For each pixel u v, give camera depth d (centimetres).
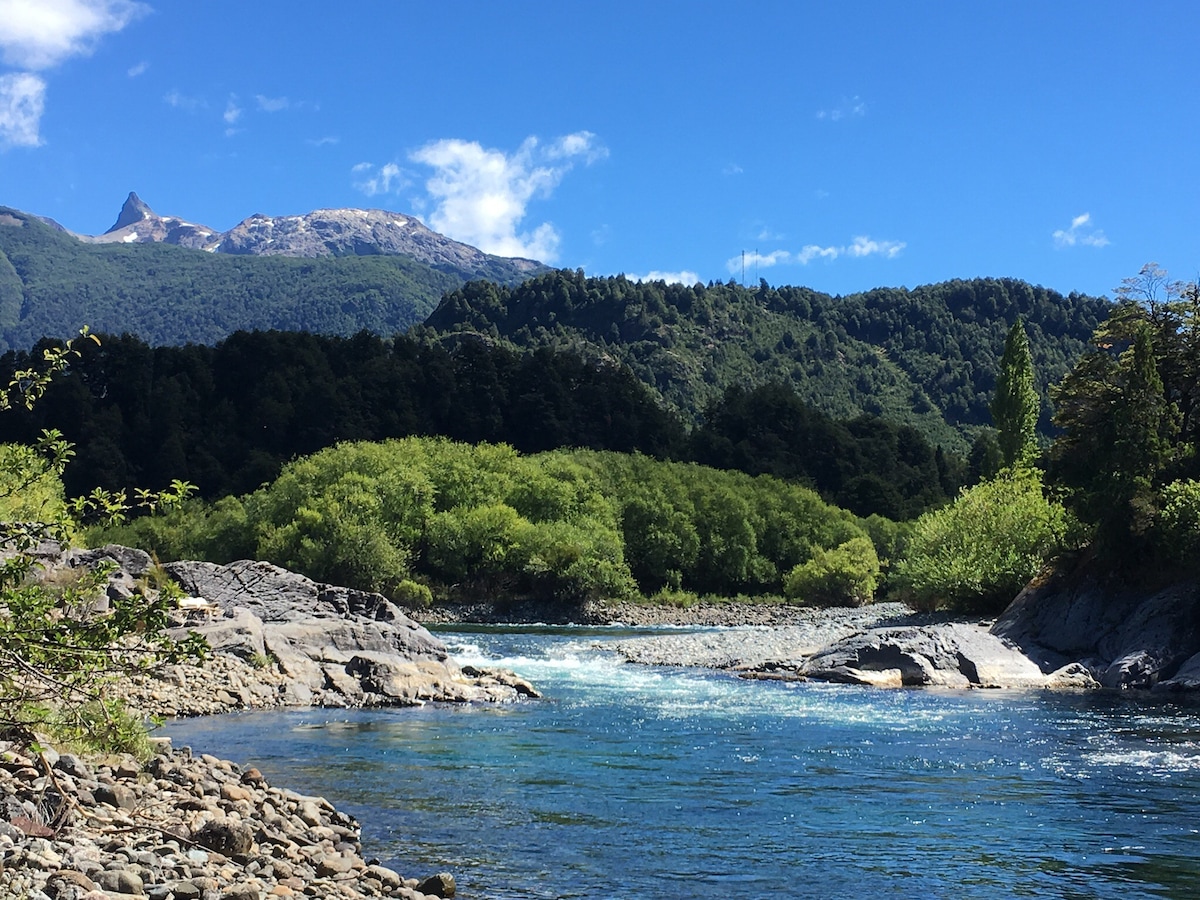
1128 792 1839
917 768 2061
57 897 838
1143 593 4269
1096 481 4606
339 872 1195
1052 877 1325
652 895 1234
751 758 2158
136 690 2622
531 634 6147
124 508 1059
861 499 12900
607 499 10244
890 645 3822
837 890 1264
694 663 4403
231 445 11662
